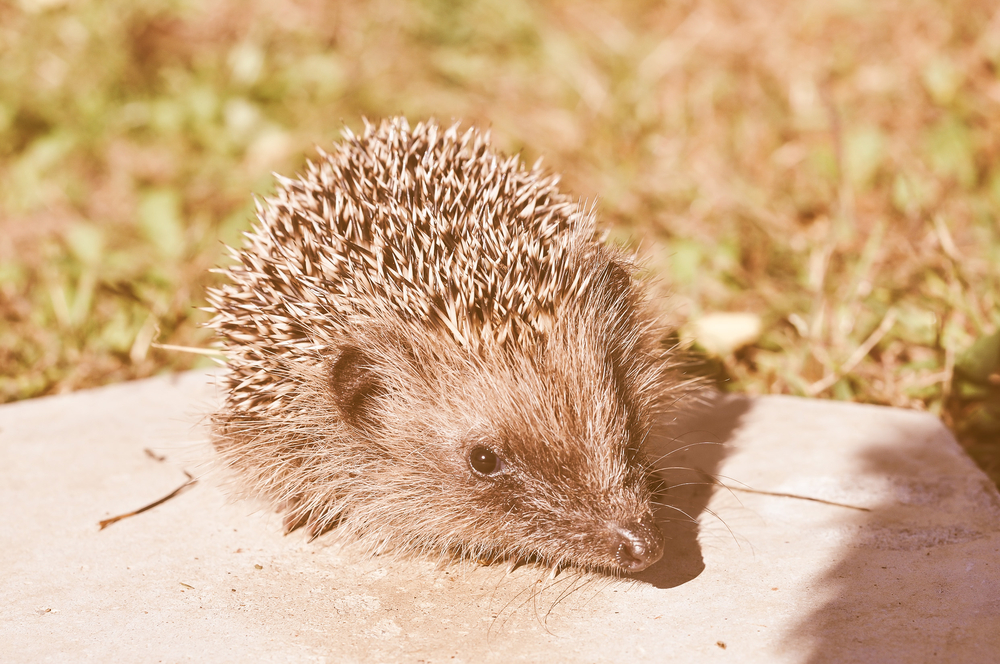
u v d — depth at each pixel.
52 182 0.87
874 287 0.71
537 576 0.56
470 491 0.56
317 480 0.58
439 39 1.04
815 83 0.91
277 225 0.60
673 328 0.63
